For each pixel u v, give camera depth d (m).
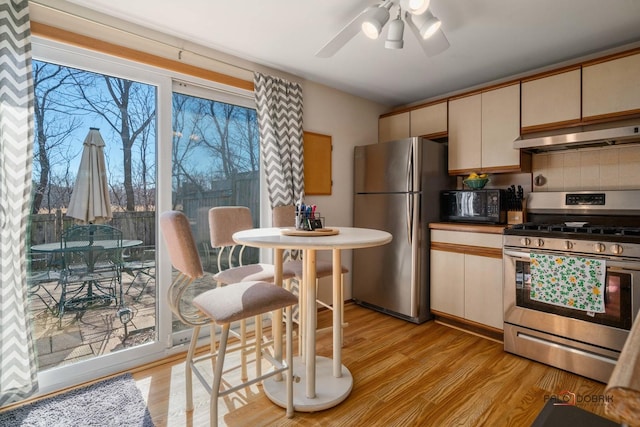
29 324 1.71
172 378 1.96
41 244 1.84
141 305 2.18
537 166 2.76
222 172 2.60
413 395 1.78
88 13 1.90
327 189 3.20
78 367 1.90
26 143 1.67
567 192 2.50
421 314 2.88
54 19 1.79
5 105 1.60
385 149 3.10
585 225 2.28
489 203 2.69
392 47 1.65
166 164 2.25
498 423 1.55
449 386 1.87
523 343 2.21
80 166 1.96
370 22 1.52
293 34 2.20
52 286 1.88
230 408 1.67
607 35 2.19
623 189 2.34
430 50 1.83
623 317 1.82
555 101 2.40
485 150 2.78
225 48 2.40
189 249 1.28
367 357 2.23
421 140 2.86
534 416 1.60
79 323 1.97
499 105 2.69
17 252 1.66
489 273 2.52
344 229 2.03
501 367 2.09
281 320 1.87
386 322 2.91
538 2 1.81
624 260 1.81
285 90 2.75
